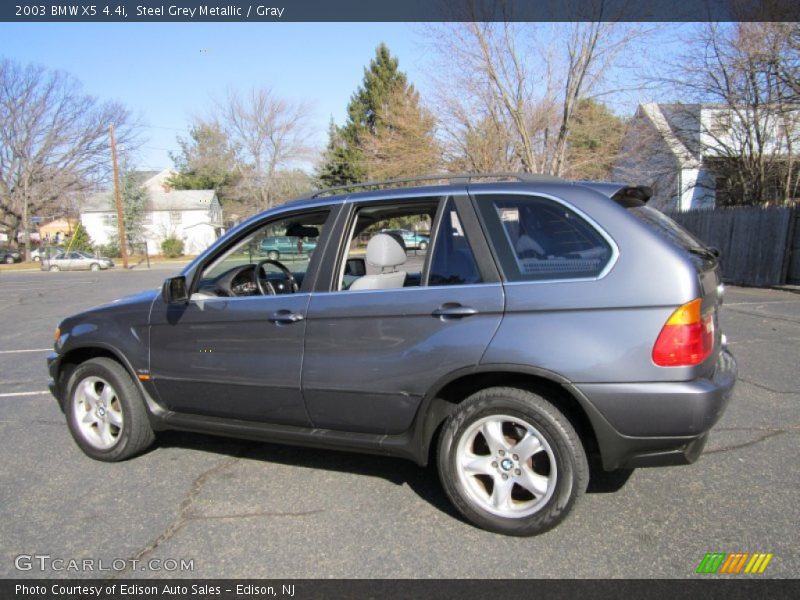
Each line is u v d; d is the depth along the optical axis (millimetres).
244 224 3715
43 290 20016
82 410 4105
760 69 15352
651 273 2637
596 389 2641
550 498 2768
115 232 52125
